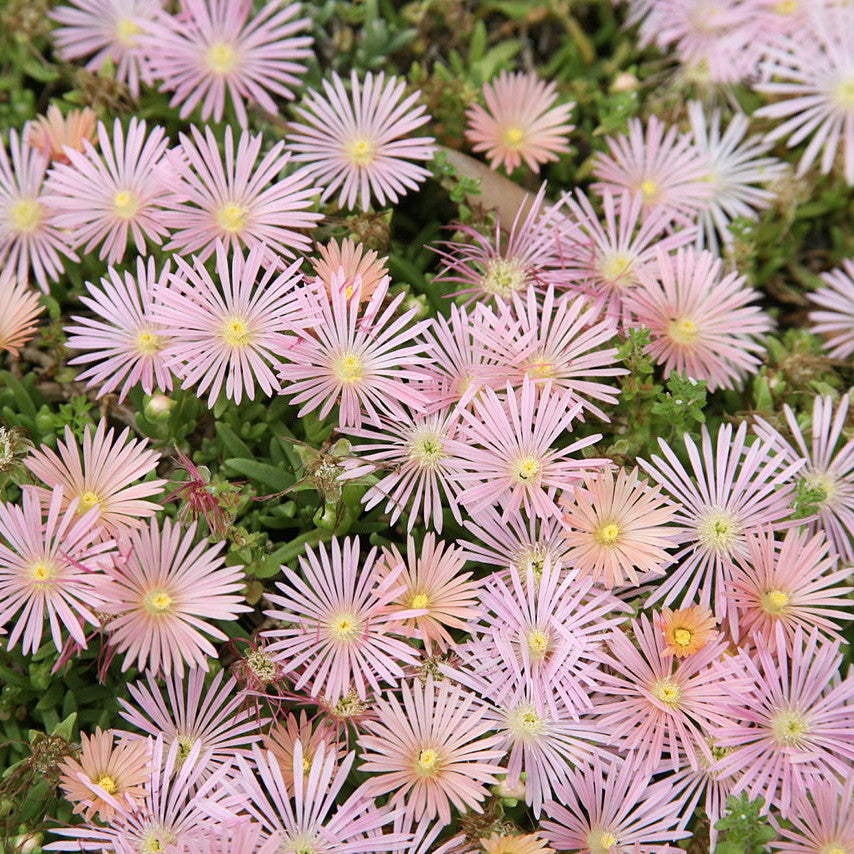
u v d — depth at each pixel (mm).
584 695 577
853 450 615
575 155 688
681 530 585
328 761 568
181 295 592
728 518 597
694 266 625
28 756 588
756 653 590
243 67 646
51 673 587
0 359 635
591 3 703
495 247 636
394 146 633
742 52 677
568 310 609
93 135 645
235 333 592
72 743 582
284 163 618
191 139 661
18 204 631
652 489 585
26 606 575
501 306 598
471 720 578
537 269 627
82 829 568
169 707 597
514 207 651
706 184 658
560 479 587
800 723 582
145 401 602
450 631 597
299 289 595
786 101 677
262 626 599
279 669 584
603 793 588
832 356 642
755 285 680
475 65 668
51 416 607
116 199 614
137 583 576
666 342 618
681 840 594
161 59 645
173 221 609
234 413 608
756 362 637
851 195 691
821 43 680
